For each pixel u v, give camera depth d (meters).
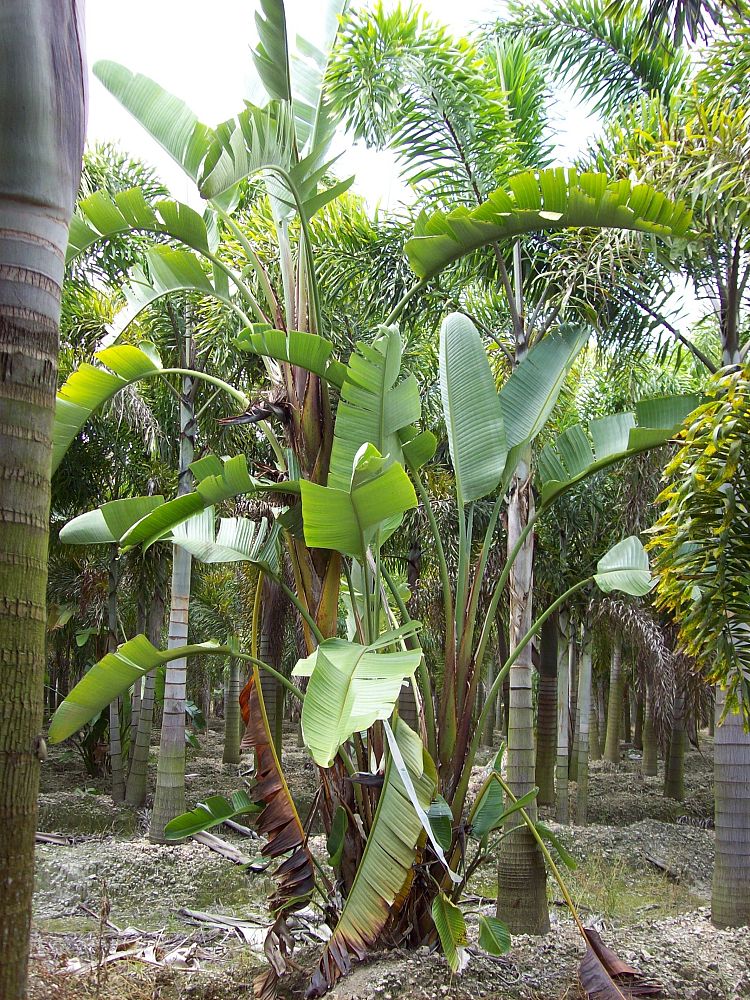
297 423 5.11
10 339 2.34
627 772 17.19
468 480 5.25
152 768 15.06
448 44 6.54
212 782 13.80
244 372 9.96
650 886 8.92
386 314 7.88
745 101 5.14
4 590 2.25
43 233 2.43
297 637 11.00
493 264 7.55
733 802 6.61
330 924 4.83
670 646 12.21
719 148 5.14
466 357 5.53
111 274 9.91
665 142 5.59
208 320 8.98
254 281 7.90
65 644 17.08
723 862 6.59
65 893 7.49
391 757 4.42
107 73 4.80
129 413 9.80
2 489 2.28
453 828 4.94
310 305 5.26
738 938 6.13
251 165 4.39
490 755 18.38
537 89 7.99
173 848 8.95
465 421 5.38
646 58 7.75
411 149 6.89
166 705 9.67
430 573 11.36
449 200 7.02
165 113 4.86
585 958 4.00
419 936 4.93
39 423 2.37
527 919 6.07
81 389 4.91
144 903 7.34
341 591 6.41
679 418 5.27
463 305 8.52
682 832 11.27
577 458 5.48
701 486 3.55
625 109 7.87
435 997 4.28
